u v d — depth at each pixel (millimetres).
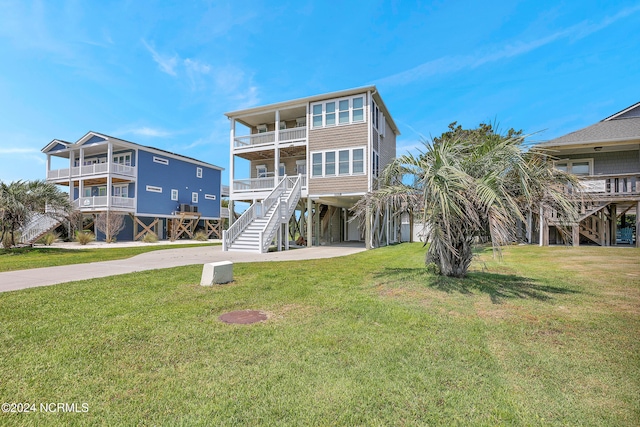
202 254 12203
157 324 3740
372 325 3730
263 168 20391
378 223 16875
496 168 5375
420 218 6152
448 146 5875
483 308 4371
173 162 27750
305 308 4434
